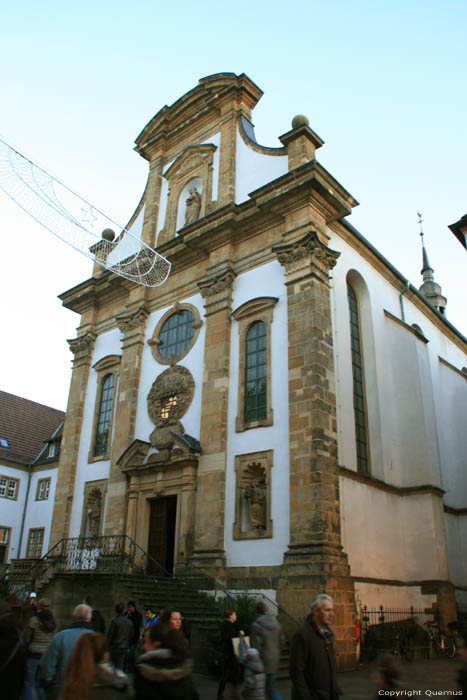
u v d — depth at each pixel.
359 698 11.58
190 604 17.50
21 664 5.57
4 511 36.47
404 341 24.89
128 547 22.77
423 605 20.73
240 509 19.69
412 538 22.08
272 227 22.73
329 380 19.38
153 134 31.22
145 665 5.15
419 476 22.75
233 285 23.30
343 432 20.55
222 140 26.73
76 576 18.69
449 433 29.45
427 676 13.95
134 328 27.17
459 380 30.94
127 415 25.41
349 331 22.64
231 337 22.44
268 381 20.33
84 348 30.11
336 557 17.05
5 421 41.09
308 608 16.22
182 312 25.61
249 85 27.28
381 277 26.58
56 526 26.80
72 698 4.52
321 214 21.97
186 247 25.25
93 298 30.70
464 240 20.00
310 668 5.96
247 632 14.88
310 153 23.12
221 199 25.28
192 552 20.28
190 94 29.19
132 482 23.64
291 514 17.88
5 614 5.70
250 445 20.08
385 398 23.91
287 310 20.53
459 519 26.98
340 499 19.08
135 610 14.30
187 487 21.14
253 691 8.09
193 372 23.52
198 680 13.70
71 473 27.41
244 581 18.30
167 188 29.44
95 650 5.03
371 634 17.72
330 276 21.86
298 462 18.30
